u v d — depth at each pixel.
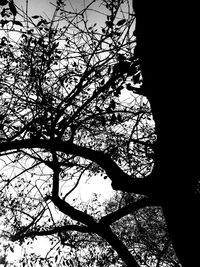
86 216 5.15
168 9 2.66
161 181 2.88
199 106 2.38
